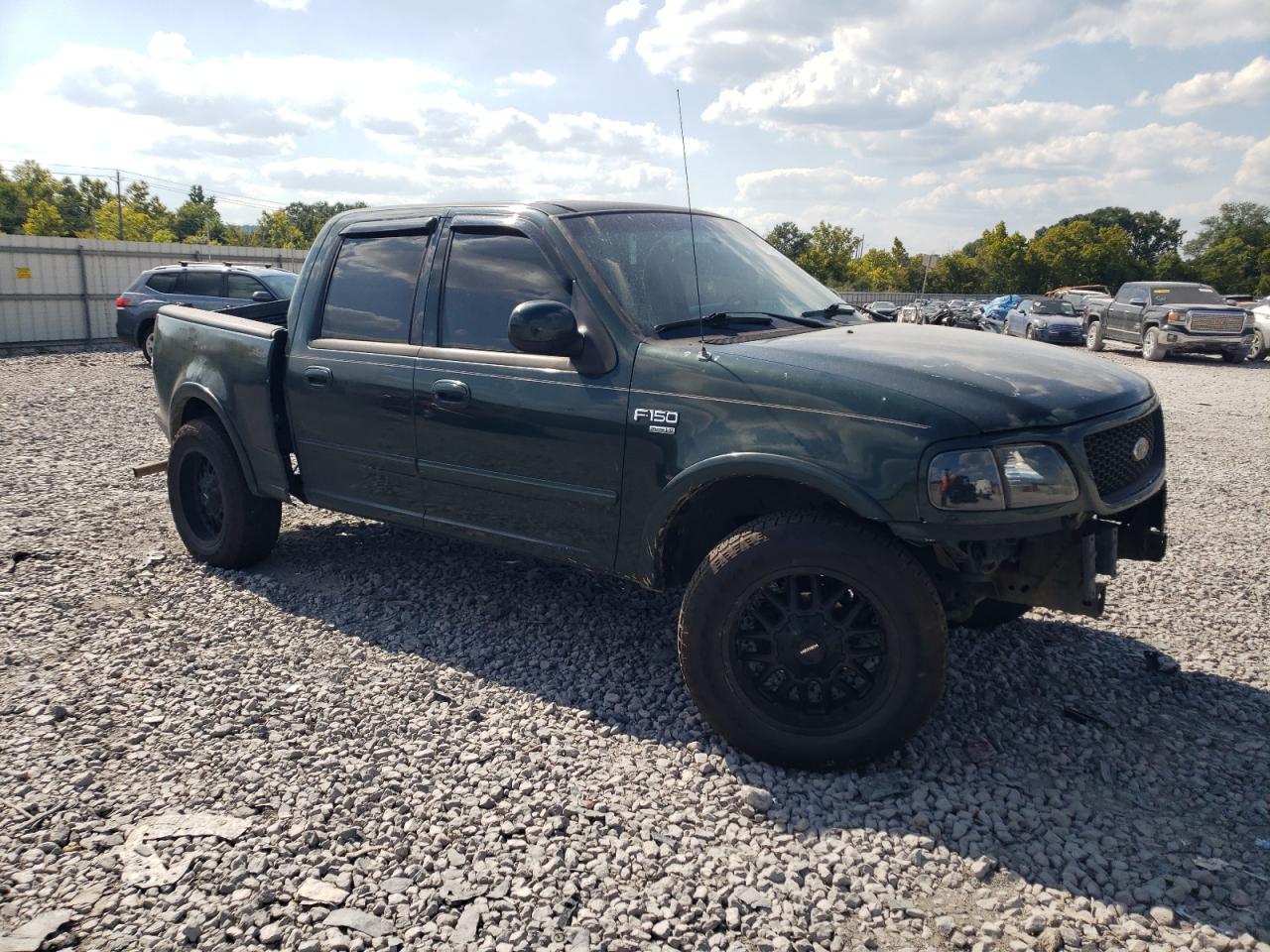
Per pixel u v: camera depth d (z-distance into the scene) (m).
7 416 10.87
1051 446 2.99
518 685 3.88
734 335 3.66
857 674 3.15
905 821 2.93
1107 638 4.40
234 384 5.00
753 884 2.62
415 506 4.38
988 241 89.06
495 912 2.48
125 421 10.63
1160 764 3.28
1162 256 115.75
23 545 5.68
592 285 3.73
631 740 3.43
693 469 3.32
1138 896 2.55
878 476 2.98
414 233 4.49
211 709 3.63
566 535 3.83
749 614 3.22
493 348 4.03
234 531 5.12
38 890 2.56
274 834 2.82
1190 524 6.57
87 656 4.10
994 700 3.74
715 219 4.64
